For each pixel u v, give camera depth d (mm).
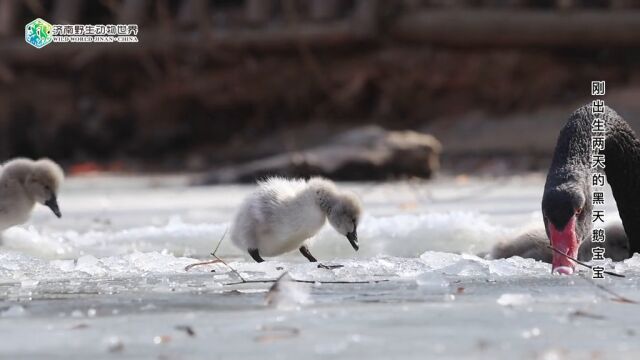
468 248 9555
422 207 13797
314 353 3930
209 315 5000
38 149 33156
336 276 6727
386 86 30922
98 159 32969
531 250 8305
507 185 19547
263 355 3914
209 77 32312
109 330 4566
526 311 5008
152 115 33000
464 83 30438
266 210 8648
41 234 10516
